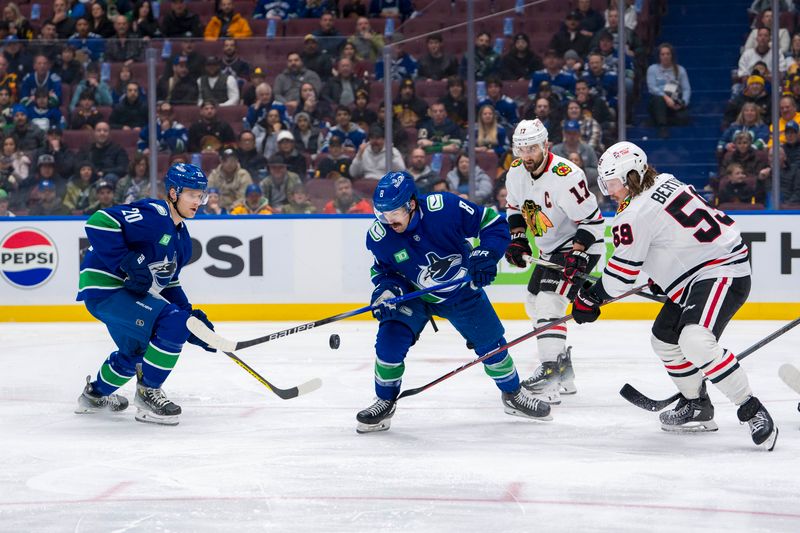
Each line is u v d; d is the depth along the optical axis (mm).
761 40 24828
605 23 24984
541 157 13672
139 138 25031
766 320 23938
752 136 24594
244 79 24984
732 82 25125
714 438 11367
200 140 24891
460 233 11258
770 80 24578
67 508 8648
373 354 18719
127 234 11930
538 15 24969
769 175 24500
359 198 24859
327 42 24891
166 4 32594
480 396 14180
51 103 24891
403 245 11188
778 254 23938
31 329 23344
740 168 24688
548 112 24578
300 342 20531
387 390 11812
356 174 24828
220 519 8281
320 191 24891
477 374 16141
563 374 14156
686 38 27344
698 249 10836
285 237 24594
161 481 9562
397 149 24938
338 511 8500
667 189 10906
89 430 12062
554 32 24859
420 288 11508
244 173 24891
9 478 9727
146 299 12148
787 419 12336
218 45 24922
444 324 23422
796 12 24734
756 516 8305
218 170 24891
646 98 25688
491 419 12586
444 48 24812
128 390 14758
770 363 16953
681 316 10906
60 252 24688
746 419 10656
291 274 24625
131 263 11711
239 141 24922
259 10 32375
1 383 15750
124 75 24938
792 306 23969
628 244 10844
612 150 10922
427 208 11164
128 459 10508
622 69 24531
